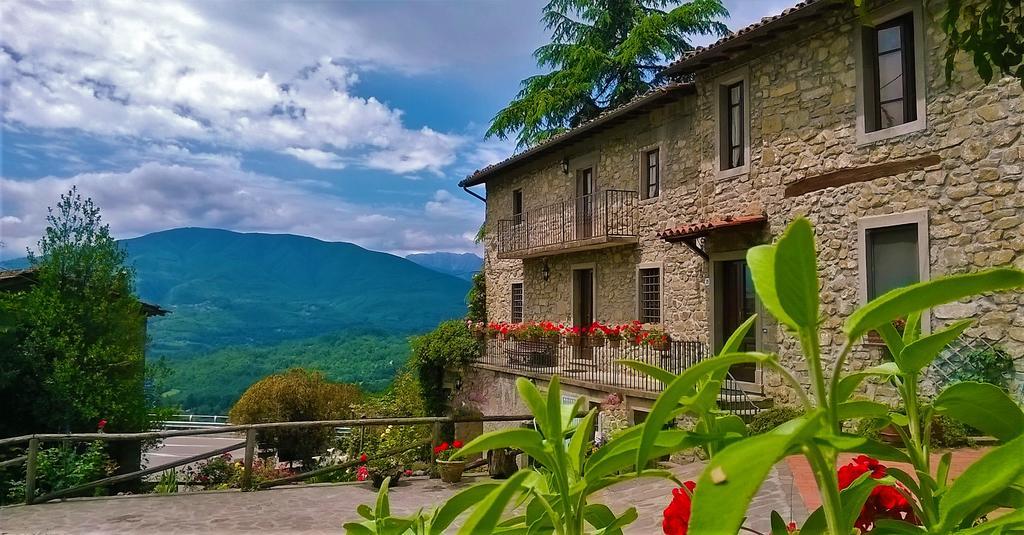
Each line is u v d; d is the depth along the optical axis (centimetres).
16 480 771
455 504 97
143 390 1253
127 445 1167
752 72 814
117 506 662
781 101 772
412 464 840
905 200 638
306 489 742
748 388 794
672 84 934
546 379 1018
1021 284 58
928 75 622
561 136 1211
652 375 101
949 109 606
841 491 89
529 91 1902
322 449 1434
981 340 577
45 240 1163
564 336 1215
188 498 698
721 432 97
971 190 587
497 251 1595
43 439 708
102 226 1221
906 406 94
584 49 1730
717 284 875
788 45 764
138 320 1249
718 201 869
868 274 671
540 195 1395
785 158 766
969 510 67
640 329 1023
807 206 735
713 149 878
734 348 89
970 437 521
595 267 1194
